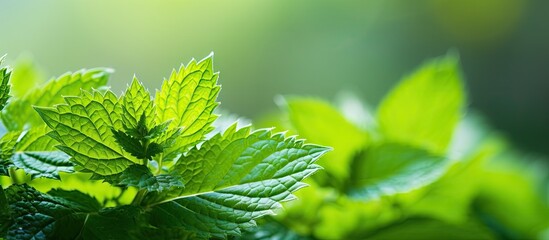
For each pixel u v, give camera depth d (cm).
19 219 34
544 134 176
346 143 50
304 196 46
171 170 36
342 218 48
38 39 146
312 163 35
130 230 35
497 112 182
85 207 35
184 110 36
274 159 36
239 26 163
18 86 48
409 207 51
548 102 178
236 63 163
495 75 183
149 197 36
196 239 35
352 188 47
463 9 179
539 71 180
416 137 55
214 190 36
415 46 179
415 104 55
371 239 47
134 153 35
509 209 61
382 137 53
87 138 35
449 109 55
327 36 170
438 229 47
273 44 166
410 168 48
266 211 35
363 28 173
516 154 84
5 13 143
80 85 39
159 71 155
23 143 37
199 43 159
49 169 36
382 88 175
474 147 71
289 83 167
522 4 180
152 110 35
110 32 152
